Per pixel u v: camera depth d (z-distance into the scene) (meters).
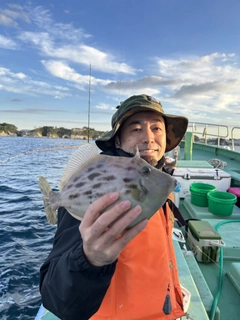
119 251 1.10
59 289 1.19
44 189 1.44
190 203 5.10
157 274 1.62
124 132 1.89
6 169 21.78
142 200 1.18
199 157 9.77
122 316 1.54
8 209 10.13
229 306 2.71
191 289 2.51
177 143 2.43
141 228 1.12
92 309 1.22
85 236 1.07
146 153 1.82
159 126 1.89
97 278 1.17
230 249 3.54
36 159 30.50
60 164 25.92
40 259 5.98
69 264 1.17
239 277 2.97
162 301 1.61
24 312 4.25
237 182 6.43
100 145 2.02
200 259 3.46
